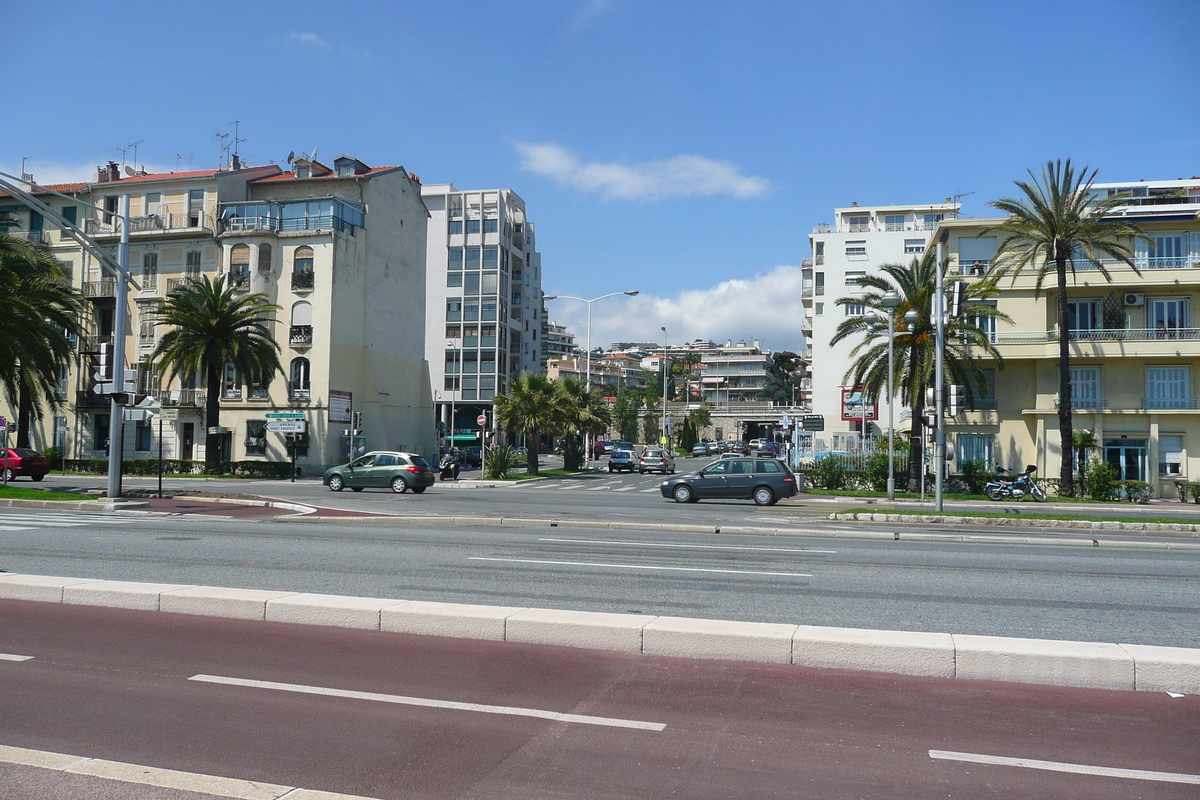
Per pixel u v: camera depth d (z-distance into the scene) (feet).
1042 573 38.14
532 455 161.79
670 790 13.91
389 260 180.04
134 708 17.75
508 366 264.52
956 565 40.75
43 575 32.60
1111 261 128.26
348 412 160.86
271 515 68.33
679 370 510.99
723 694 19.04
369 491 108.58
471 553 42.52
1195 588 34.22
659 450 194.18
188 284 160.86
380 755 15.30
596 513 74.74
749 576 35.60
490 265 254.27
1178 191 177.27
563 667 21.07
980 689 19.61
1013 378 133.18
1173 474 126.62
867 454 126.82
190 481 133.28
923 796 13.76
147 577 33.65
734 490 91.61
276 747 15.64
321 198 159.84
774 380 424.87
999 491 109.81
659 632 22.27
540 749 15.66
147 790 13.79
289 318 157.89
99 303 168.66
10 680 19.63
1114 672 19.71
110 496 74.54
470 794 13.73
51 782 14.05
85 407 165.89
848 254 213.25
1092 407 128.77
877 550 47.37
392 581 33.19
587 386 175.63
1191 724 17.38
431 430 196.75
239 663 21.12
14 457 117.60
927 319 113.50
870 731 16.78
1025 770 14.89
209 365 138.31
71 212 172.55
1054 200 110.83
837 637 21.49
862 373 121.49
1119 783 14.38
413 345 191.62
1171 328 128.98
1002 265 131.75
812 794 13.79
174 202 167.63
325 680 19.80
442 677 20.12
